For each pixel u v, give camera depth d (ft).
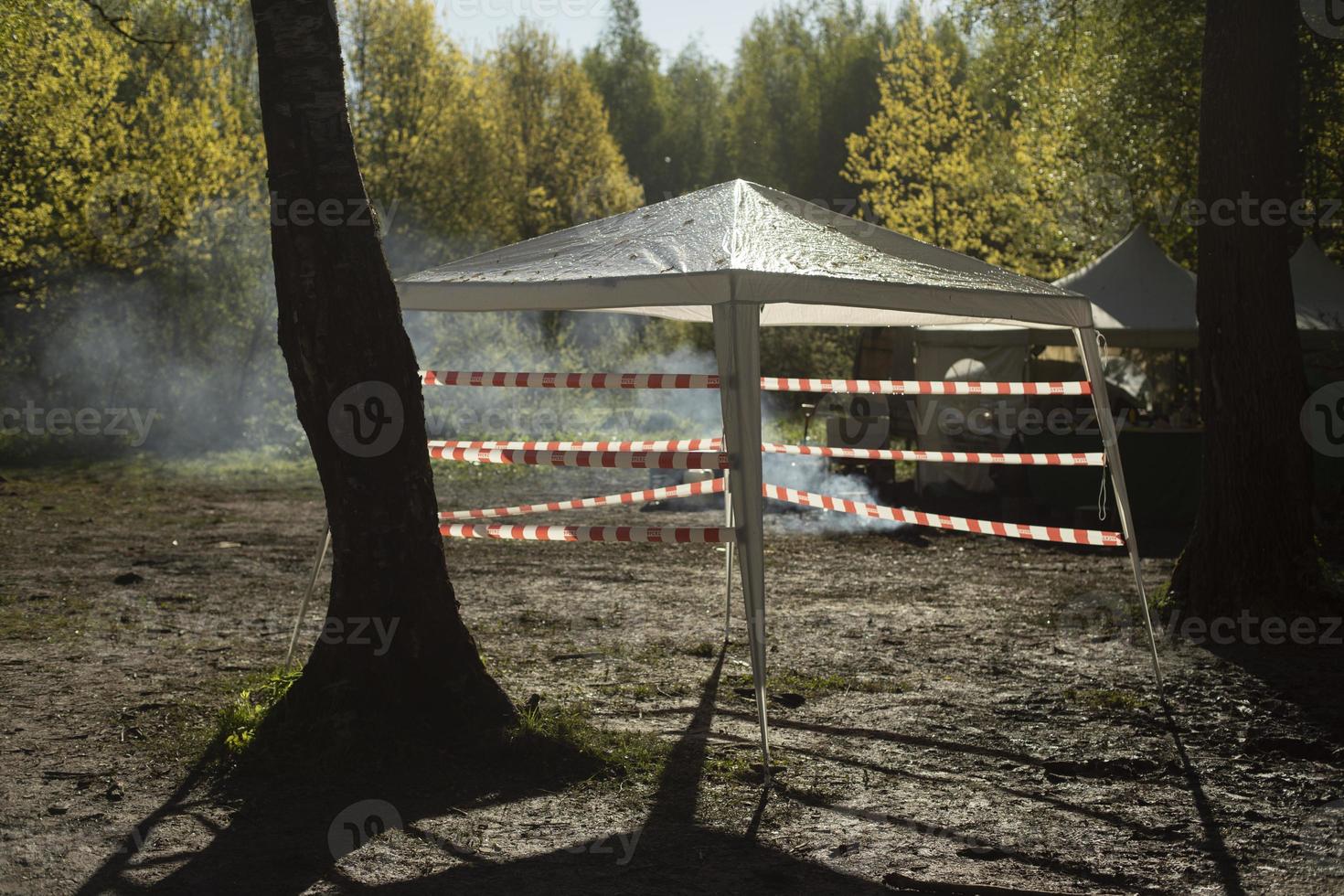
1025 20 72.79
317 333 17.53
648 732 18.53
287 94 17.19
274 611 28.37
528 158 145.48
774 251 18.49
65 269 84.69
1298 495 27.66
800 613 28.43
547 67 147.43
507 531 20.30
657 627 26.61
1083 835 14.67
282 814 15.01
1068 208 77.71
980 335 49.65
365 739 16.97
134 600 29.55
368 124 113.70
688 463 19.06
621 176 150.61
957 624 27.12
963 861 13.79
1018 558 37.58
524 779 16.34
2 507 49.88
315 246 17.43
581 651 24.17
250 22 106.32
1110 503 45.29
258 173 91.56
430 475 18.37
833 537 42.01
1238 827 14.97
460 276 19.95
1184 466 44.93
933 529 43.62
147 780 16.19
